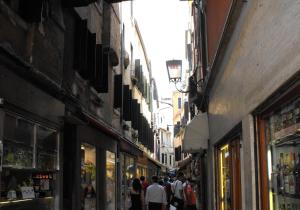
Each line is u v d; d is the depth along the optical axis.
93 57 13.49
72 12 11.90
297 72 4.26
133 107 25.47
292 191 5.11
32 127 8.33
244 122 7.07
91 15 14.27
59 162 9.77
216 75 11.50
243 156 7.34
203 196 19.53
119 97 18.64
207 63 13.58
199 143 14.91
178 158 45.88
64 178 11.64
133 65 26.92
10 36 7.61
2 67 6.94
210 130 14.03
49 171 9.25
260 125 6.45
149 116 38.34
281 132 5.49
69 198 11.56
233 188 9.24
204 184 19.42
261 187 6.36
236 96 7.95
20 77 7.71
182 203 18.12
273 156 5.92
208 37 13.45
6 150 7.15
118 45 19.50
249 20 6.52
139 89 29.69
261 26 5.75
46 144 9.10
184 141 15.09
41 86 8.89
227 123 9.34
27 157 8.05
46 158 9.09
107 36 16.17
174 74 17.80
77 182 11.74
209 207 14.73
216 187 12.81
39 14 8.17
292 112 5.02
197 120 15.03
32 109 8.20
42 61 9.05
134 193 16.66
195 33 19.66
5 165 7.11
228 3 8.32
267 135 6.23
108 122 17.33
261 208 6.32
